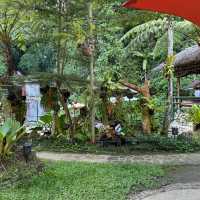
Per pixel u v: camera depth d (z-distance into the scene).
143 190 6.34
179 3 5.16
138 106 11.29
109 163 8.30
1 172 6.78
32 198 5.74
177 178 7.12
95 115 10.94
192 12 5.37
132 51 15.83
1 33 11.27
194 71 16.30
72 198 5.72
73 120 10.97
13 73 11.70
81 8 10.43
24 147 7.61
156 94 14.74
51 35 10.73
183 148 9.91
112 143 10.34
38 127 11.38
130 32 13.95
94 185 6.40
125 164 8.20
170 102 11.97
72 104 11.78
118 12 10.88
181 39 18.44
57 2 10.43
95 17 10.77
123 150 9.84
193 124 13.43
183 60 15.40
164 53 16.59
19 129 7.84
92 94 10.69
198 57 14.36
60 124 11.09
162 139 10.38
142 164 8.23
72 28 10.38
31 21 10.77
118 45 15.96
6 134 7.35
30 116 12.84
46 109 11.39
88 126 10.73
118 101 11.14
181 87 21.73
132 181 6.66
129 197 5.95
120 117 11.08
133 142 10.34
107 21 10.96
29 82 11.00
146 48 16.61
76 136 10.62
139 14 10.93
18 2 10.36
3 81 11.30
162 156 9.26
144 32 14.12
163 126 11.46
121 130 10.64
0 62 13.09
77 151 9.81
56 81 10.75
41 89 11.21
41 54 13.18
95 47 11.45
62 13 10.43
